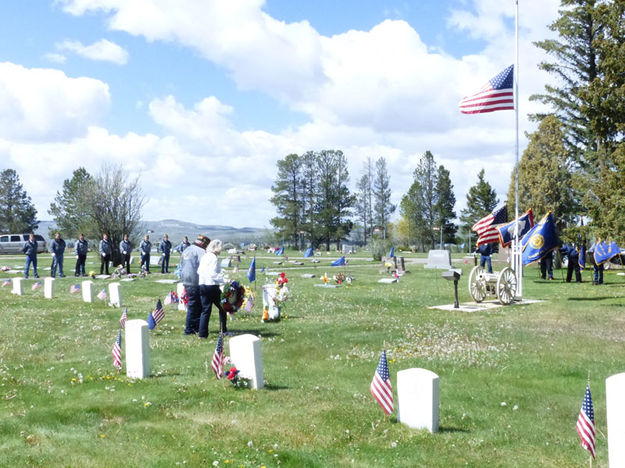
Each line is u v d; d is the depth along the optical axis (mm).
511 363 9805
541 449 5926
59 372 8930
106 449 5676
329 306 17422
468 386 8391
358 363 9805
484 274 18516
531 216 21156
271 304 14125
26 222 108125
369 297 19875
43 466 5246
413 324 13953
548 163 34188
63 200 90562
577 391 8117
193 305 12328
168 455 5531
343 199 94188
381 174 98875
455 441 6051
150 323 12336
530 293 21406
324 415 6848
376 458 5551
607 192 19016
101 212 38031
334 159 94062
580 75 37750
